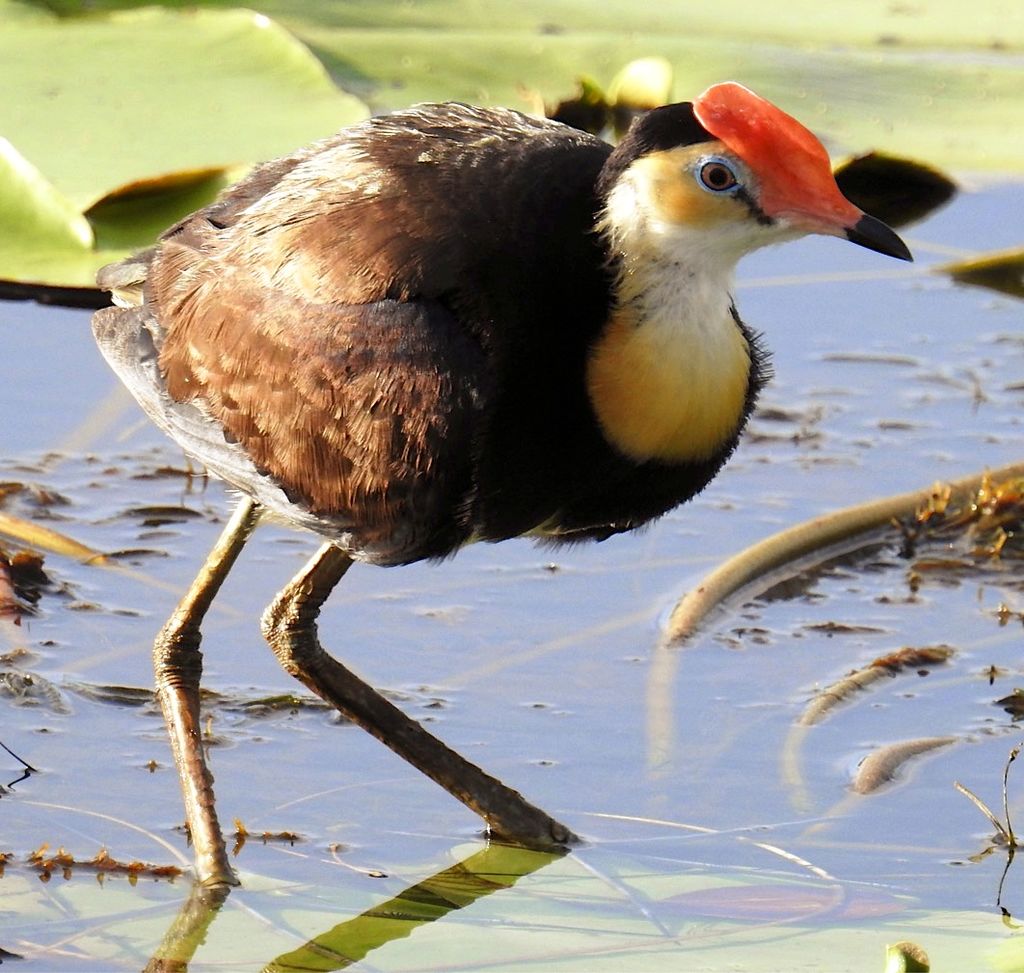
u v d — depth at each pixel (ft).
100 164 41.91
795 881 25.38
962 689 30.04
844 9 56.24
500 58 50.37
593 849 26.18
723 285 25.30
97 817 26.09
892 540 34.17
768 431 37.40
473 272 24.58
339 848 25.94
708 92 24.84
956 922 24.40
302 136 43.73
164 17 48.88
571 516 26.27
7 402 36.60
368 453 25.13
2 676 28.71
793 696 29.66
